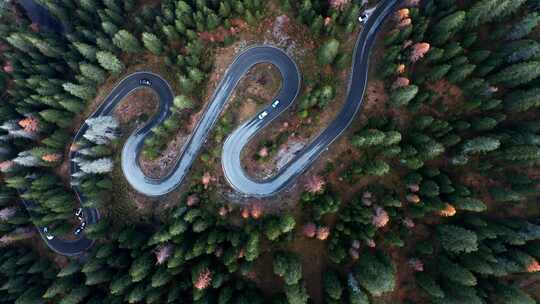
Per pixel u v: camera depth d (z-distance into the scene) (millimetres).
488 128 52062
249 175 62406
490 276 53000
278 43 63594
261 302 52844
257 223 59000
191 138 65125
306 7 55219
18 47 65812
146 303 55156
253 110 63500
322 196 56844
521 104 51469
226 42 62531
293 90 63125
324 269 57031
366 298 48688
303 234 58156
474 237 47812
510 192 51562
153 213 64375
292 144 61875
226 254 53500
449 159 56375
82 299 58781
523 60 51469
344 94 61656
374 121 56531
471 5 55969
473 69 52094
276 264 51812
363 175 57938
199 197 61719
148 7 62656
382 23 62938
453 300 49156
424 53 54625
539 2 53906
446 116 56906
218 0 59750
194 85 64375
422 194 53188
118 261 56062
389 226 56656
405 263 56625
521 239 49656
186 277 54562
